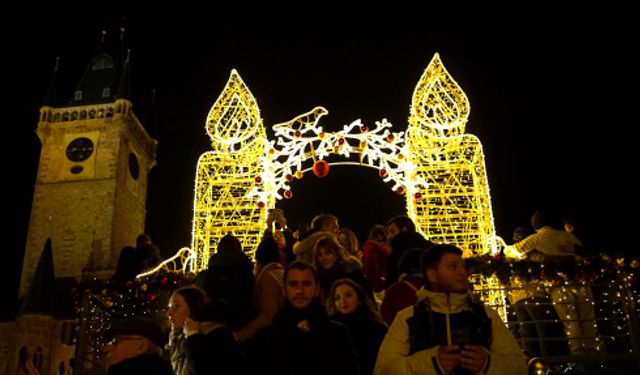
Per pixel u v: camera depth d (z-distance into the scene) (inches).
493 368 189.5
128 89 2377.0
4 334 1930.4
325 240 341.1
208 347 250.7
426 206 766.5
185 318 291.9
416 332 202.4
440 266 209.5
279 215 469.4
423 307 205.9
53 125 2317.9
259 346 234.8
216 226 782.5
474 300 207.8
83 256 2114.9
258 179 758.5
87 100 2410.2
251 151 796.0
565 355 391.9
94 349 438.6
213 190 800.9
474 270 420.2
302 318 234.8
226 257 348.5
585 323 415.2
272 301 329.7
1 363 1879.9
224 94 816.3
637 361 369.7
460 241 759.1
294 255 445.1
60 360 1812.3
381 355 205.6
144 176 2498.8
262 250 378.6
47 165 2271.2
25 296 1867.6
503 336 203.0
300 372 224.7
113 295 444.8
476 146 768.9
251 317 329.4
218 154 799.1
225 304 271.9
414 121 780.6
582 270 412.2
